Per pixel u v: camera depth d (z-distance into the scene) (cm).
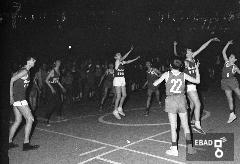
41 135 828
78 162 596
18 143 748
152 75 1094
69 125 959
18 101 665
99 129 888
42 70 1390
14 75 668
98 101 1555
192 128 848
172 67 604
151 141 735
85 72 1636
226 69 905
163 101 1500
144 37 2836
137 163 578
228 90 908
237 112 1120
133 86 2002
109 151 663
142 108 1286
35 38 2212
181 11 2834
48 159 619
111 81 1289
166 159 596
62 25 2425
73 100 1593
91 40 2591
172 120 614
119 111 1102
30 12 2162
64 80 1490
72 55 2391
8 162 590
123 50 2712
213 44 3006
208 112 1130
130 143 722
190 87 782
